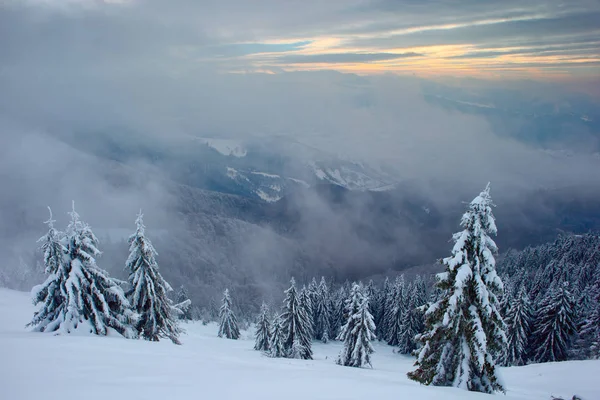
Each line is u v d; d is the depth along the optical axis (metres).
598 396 17.91
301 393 8.30
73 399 6.95
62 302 17.36
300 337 37.59
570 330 38.53
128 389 7.81
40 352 10.92
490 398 9.45
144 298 21.14
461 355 13.60
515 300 39.66
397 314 60.09
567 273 64.81
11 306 30.81
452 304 13.15
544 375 22.72
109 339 15.42
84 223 18.23
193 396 7.61
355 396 8.29
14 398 6.86
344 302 66.12
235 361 14.23
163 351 14.13
